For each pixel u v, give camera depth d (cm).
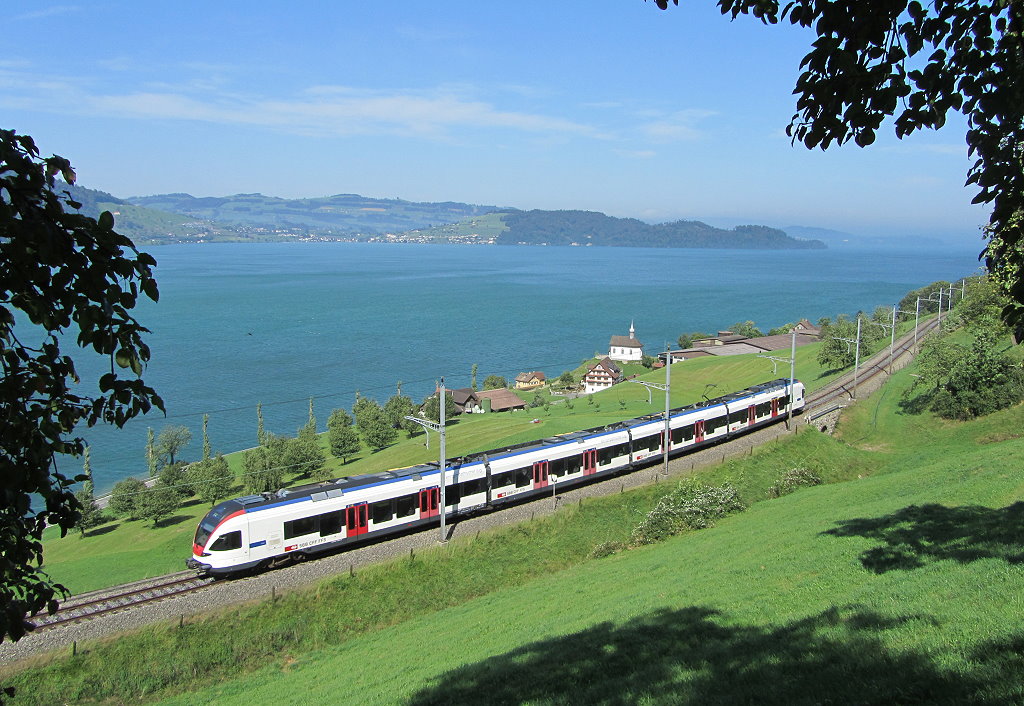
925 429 5934
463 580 3278
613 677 1673
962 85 859
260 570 3152
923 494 3198
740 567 2553
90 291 612
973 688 1126
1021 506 2561
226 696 2425
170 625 2620
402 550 3388
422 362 15400
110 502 6831
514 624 2570
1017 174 902
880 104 824
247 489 6888
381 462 7669
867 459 5444
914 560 2125
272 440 7975
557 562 3569
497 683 1831
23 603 653
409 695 1917
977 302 7688
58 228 596
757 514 3762
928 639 1388
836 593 1962
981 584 1659
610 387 11438
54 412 635
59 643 2491
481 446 7394
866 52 829
